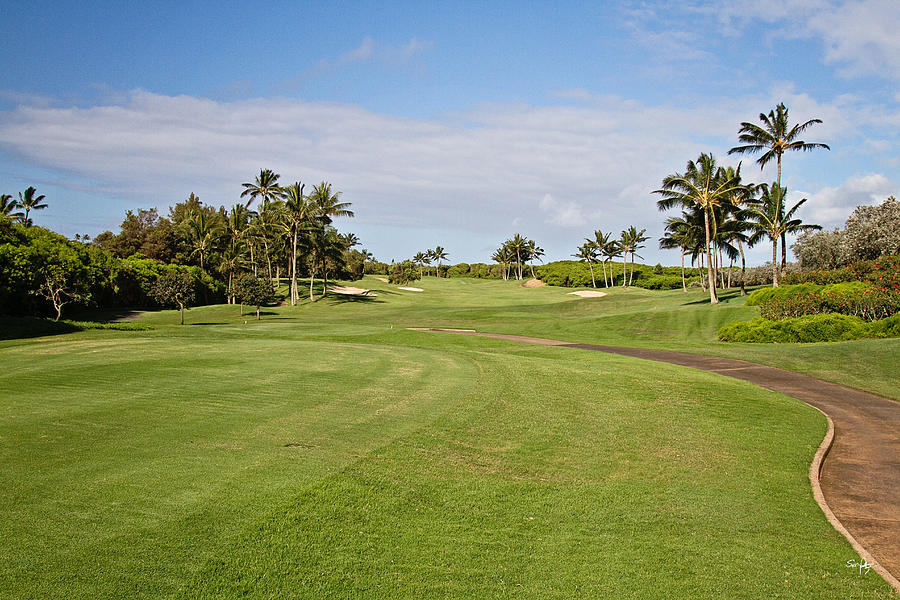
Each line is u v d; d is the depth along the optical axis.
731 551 5.33
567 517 5.93
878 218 37.81
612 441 8.79
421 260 146.38
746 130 45.00
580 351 23.31
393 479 6.61
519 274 122.06
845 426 10.83
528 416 10.12
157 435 7.86
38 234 43.72
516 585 4.57
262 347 19.94
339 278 96.31
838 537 5.72
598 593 4.50
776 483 7.25
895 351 18.33
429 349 20.88
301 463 6.89
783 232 46.22
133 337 24.31
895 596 4.61
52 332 28.06
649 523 5.88
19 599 3.88
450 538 5.31
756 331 27.02
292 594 4.20
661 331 33.88
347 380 13.12
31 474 6.17
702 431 9.66
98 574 4.25
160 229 74.00
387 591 4.36
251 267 71.56
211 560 4.55
